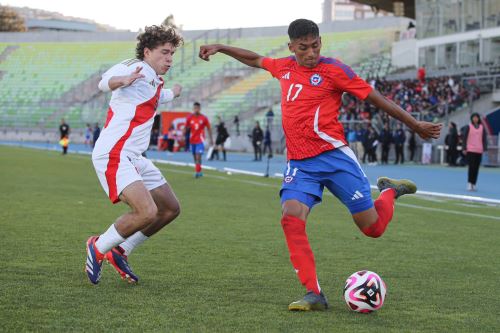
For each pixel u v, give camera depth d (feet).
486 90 160.76
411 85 178.60
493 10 184.55
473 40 191.21
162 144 213.46
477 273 33.88
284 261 35.73
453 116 160.76
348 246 41.68
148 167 29.84
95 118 265.75
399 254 39.14
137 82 28.63
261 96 232.73
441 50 203.82
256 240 42.93
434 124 26.61
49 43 319.06
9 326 22.29
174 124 212.23
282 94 27.61
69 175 100.53
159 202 29.99
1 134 279.90
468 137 87.66
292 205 26.55
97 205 61.31
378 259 37.35
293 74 27.35
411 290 29.68
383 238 45.47
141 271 32.45
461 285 30.91
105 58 305.73
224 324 23.12
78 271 31.86
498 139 146.61
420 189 90.17
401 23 255.50
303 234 26.37
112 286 28.96
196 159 102.83
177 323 23.11
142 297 26.99
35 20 497.87
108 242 28.22
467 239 45.88
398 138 156.15
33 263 33.45
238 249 39.37
